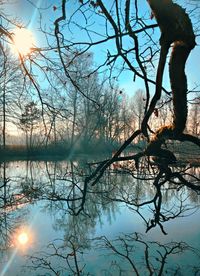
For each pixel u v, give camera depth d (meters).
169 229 10.25
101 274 7.75
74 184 4.86
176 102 2.89
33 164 30.48
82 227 10.92
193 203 11.41
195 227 10.05
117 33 3.20
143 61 3.44
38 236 10.30
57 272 7.97
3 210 11.55
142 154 3.57
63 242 9.80
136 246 9.24
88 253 8.87
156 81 2.81
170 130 3.25
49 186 9.67
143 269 7.95
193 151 5.04
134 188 12.56
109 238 9.91
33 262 8.48
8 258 8.73
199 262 8.07
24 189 9.24
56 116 4.26
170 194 11.71
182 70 2.76
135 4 3.28
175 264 8.17
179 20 2.58
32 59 3.87
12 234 10.48
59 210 11.78
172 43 2.80
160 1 2.56
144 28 3.04
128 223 10.92
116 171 5.92
